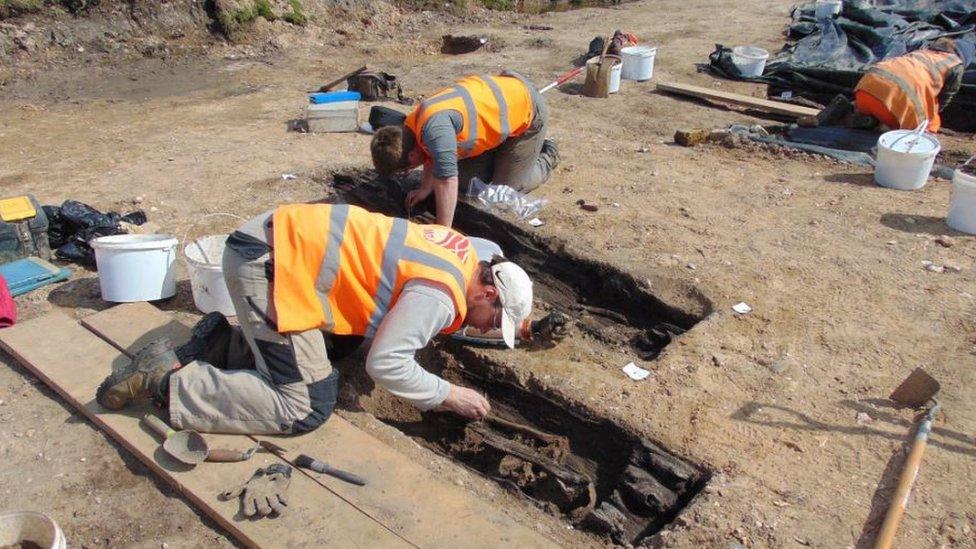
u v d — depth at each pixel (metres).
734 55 9.52
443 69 10.20
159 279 4.43
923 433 3.40
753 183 6.34
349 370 4.04
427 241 3.09
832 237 5.35
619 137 7.52
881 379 3.87
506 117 5.12
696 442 3.47
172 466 3.20
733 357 4.04
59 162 6.73
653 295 4.69
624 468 3.56
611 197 6.02
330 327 3.14
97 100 8.84
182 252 5.13
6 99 8.84
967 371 3.91
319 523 2.93
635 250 5.14
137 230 5.07
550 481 3.57
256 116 8.13
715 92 8.71
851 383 3.84
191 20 11.14
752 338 4.20
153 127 7.77
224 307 4.26
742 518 3.06
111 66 10.20
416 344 2.97
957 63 7.33
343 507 3.00
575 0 14.95
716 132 7.34
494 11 14.00
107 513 3.09
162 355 3.41
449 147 4.66
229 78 9.80
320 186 6.21
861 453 3.39
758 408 3.67
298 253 3.02
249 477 3.13
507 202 5.61
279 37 11.46
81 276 4.84
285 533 2.88
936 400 3.64
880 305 4.51
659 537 3.04
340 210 3.11
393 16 13.02
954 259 5.03
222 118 8.09
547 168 6.17
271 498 2.97
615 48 10.12
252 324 3.14
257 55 10.98
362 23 12.64
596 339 4.49
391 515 2.97
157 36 10.89
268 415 3.26
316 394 3.28
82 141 7.33
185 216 5.63
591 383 3.88
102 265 4.35
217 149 7.04
